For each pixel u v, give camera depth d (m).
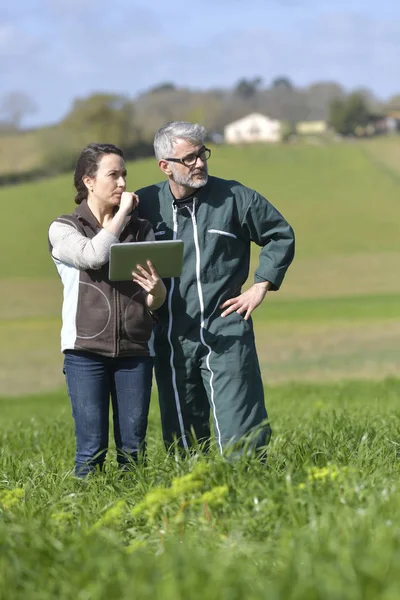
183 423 8.04
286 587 3.85
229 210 7.78
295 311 61.75
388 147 155.12
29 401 28.70
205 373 7.80
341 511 4.97
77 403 7.62
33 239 105.44
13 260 96.56
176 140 7.57
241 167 141.50
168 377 7.96
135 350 7.55
